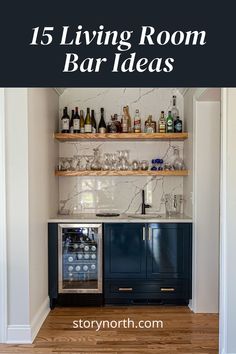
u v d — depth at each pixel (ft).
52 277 10.63
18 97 8.21
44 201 10.17
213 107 10.20
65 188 12.54
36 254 9.09
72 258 11.10
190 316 10.00
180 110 12.42
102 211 12.55
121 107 12.55
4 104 8.16
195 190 10.30
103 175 11.70
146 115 12.52
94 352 7.80
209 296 10.28
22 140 8.23
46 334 8.79
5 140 8.19
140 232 10.70
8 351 7.89
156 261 10.68
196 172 10.25
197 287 10.28
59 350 7.92
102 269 10.75
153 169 11.85
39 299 9.42
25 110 8.21
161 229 10.68
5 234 8.22
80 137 11.41
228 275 7.18
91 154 12.56
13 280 8.30
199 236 10.25
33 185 8.80
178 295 10.68
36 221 9.11
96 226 10.69
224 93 7.26
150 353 7.76
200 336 8.66
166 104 12.51
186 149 11.75
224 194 7.23
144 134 11.37
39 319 9.22
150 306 10.86
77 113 11.87
